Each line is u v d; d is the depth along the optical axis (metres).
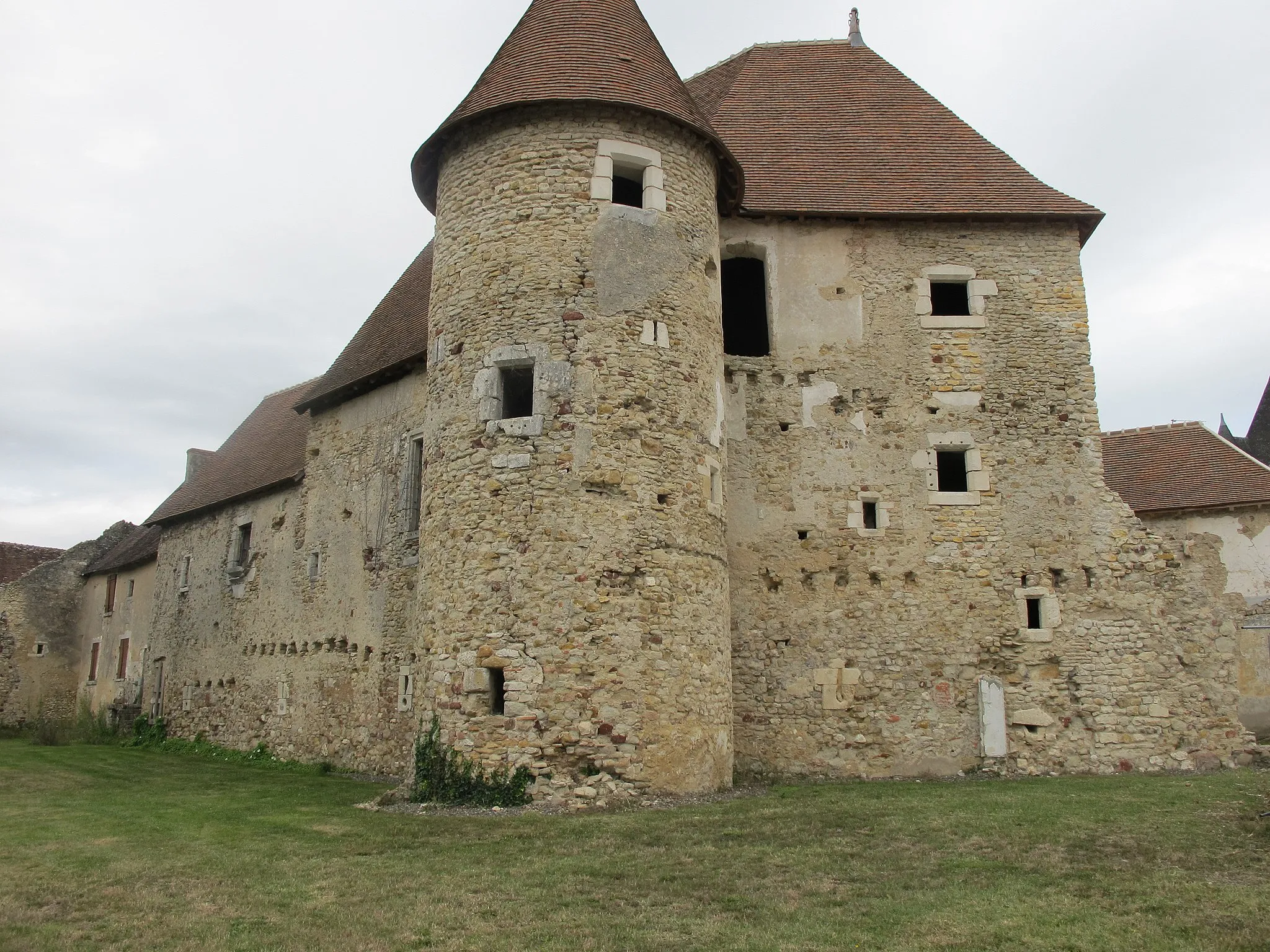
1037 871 6.55
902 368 13.33
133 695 22.39
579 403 10.20
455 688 9.84
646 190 11.06
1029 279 13.66
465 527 10.20
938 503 12.98
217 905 5.96
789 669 12.47
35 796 11.16
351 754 14.55
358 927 5.51
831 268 13.58
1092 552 12.89
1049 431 13.22
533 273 10.55
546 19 11.78
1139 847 7.17
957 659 12.57
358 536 15.41
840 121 15.14
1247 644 15.48
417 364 14.56
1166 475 16.42
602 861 6.98
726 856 7.10
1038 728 12.41
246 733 17.36
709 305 11.42
